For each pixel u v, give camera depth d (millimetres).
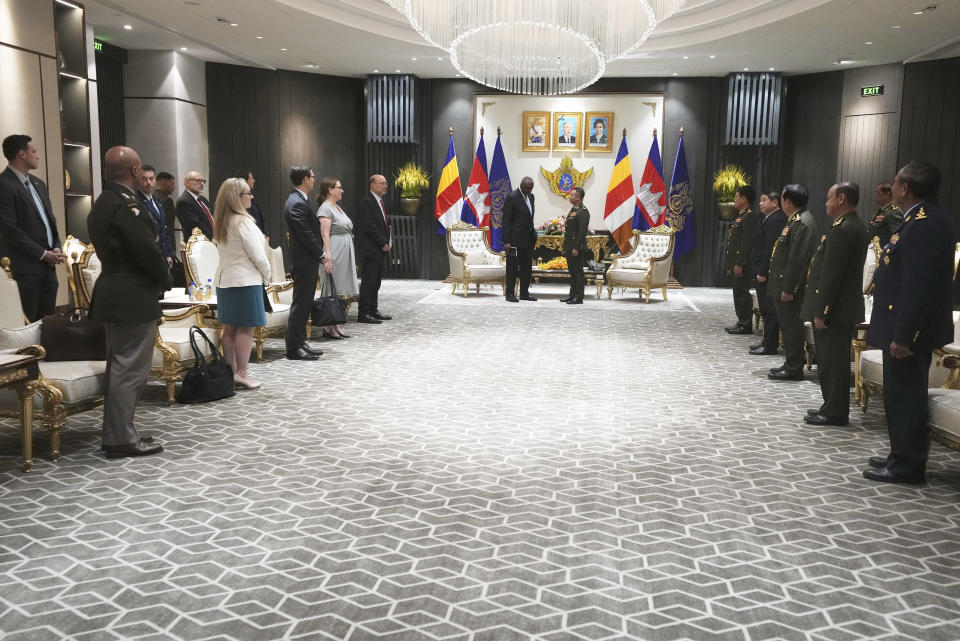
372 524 3258
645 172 14180
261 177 14492
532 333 8664
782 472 4012
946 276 3682
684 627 2447
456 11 7199
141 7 10000
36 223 5863
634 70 13820
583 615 2516
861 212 13680
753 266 7793
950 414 3648
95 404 4344
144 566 2834
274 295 7285
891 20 10242
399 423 4895
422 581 2742
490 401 5516
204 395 5328
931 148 12812
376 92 14906
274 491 3639
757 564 2916
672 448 4426
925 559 2979
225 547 3008
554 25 7109
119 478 3795
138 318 4016
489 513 3398
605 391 5875
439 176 15195
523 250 11477
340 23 10828
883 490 3756
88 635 2354
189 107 13094
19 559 2879
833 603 2617
